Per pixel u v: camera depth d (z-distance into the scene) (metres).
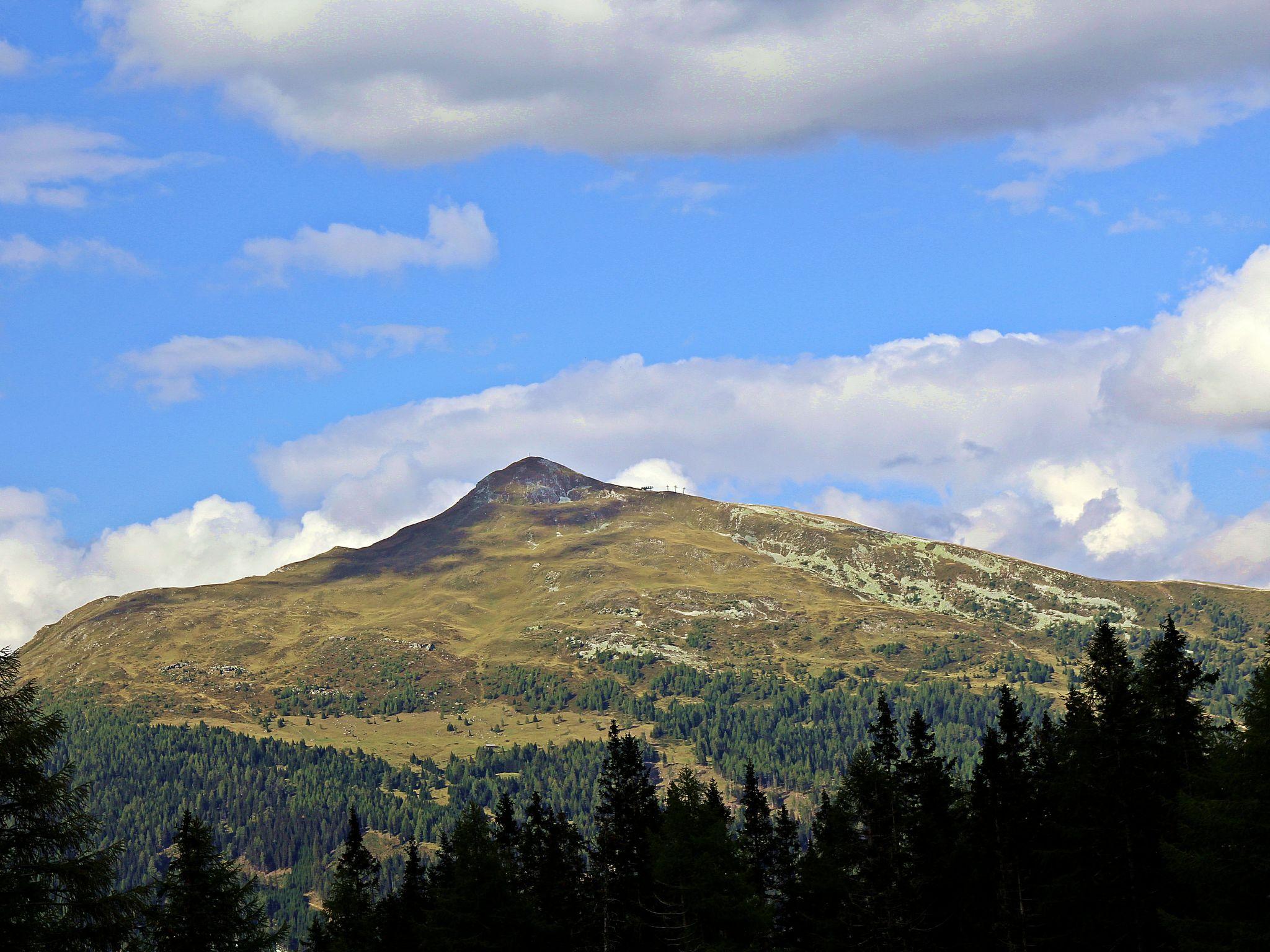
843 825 79.38
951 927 70.88
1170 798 60.75
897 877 72.56
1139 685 68.69
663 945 75.44
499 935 73.06
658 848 72.19
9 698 37.34
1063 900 62.25
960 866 70.81
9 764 36.31
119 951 36.84
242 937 64.81
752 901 69.06
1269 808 43.75
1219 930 45.19
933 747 79.56
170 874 63.62
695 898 69.00
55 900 35.94
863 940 72.94
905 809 75.38
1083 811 63.09
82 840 37.16
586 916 80.56
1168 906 59.22
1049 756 77.44
